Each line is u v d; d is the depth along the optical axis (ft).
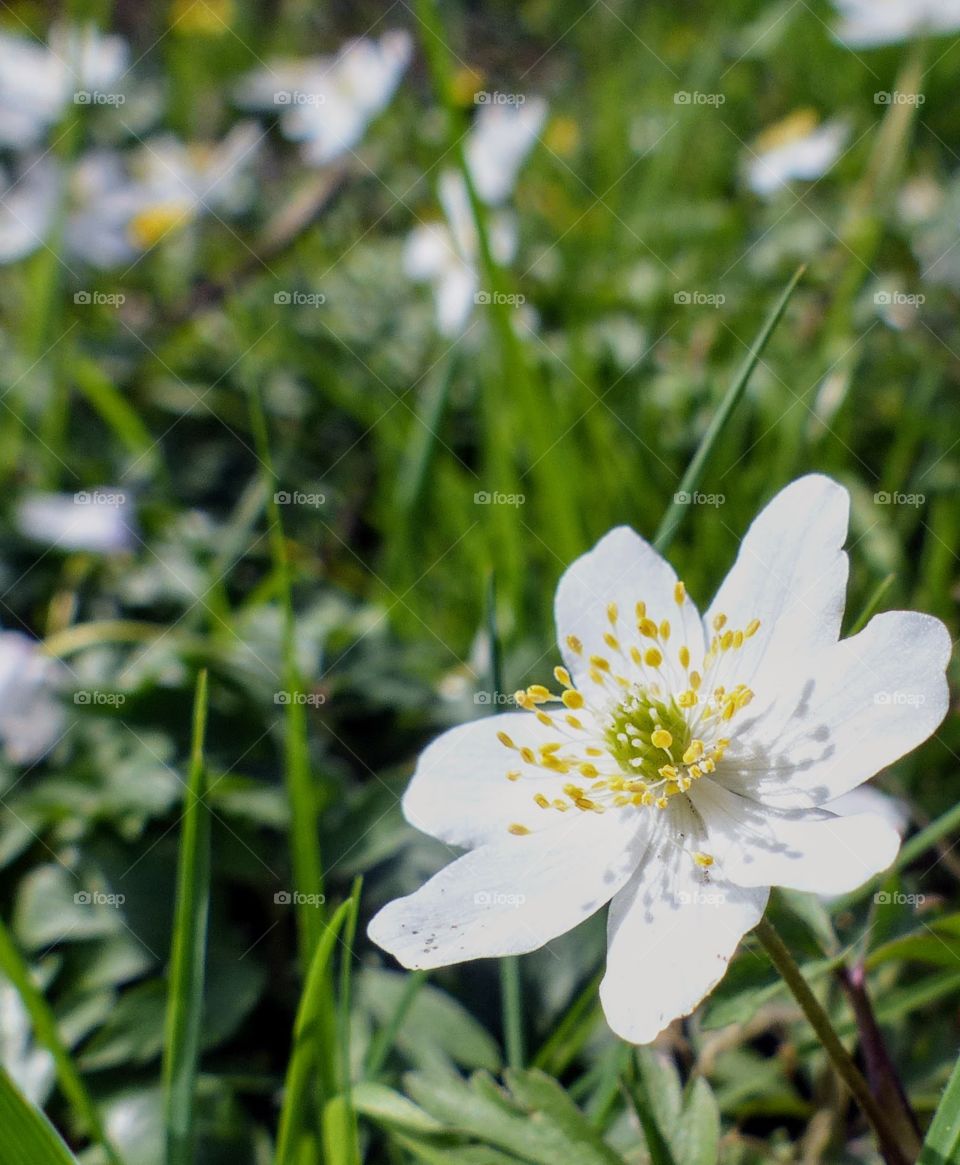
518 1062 0.41
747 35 1.07
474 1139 0.36
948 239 0.73
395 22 1.26
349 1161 0.35
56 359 0.76
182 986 0.36
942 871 0.49
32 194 0.91
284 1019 0.47
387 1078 0.42
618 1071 0.39
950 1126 0.31
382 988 0.45
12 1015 0.45
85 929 0.47
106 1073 0.44
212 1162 0.42
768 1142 0.41
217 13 1.27
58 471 0.74
